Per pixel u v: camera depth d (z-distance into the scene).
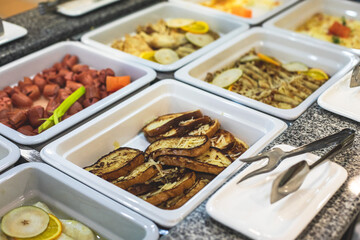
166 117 1.53
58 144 1.29
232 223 0.93
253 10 2.48
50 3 2.06
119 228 1.06
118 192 1.09
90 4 2.13
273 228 0.93
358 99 1.43
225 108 1.51
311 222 0.97
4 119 1.55
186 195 1.16
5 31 1.86
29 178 1.20
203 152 1.30
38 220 1.09
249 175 1.01
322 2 2.46
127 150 1.37
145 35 2.10
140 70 1.72
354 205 1.01
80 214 1.16
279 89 1.71
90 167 1.31
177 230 0.95
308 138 1.26
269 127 1.40
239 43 1.94
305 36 1.96
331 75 1.89
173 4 2.32
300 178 0.98
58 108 1.54
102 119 1.41
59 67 1.83
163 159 1.28
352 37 2.20
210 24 2.24
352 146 1.21
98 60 1.84
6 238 1.05
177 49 2.08
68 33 1.96
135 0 2.27
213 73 1.83
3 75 1.71
